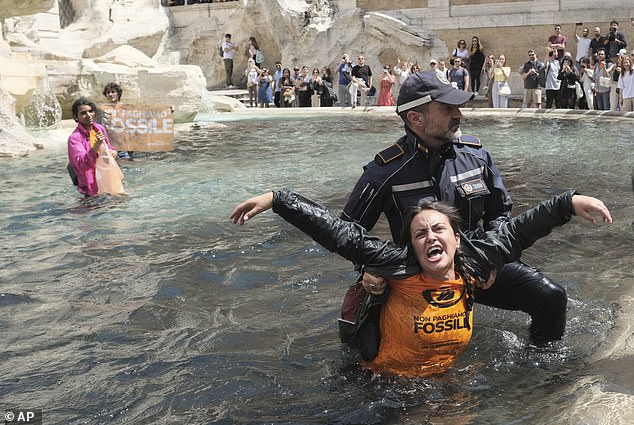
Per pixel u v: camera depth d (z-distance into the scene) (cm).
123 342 431
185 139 1507
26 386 375
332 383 366
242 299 502
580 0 2441
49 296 520
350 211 400
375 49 2822
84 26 3055
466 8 2661
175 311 481
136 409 348
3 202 848
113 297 514
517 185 904
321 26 2909
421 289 365
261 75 2553
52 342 434
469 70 2433
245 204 368
